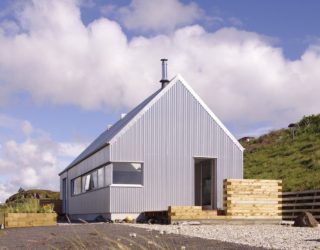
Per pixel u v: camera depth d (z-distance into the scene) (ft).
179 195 77.20
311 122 143.54
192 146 78.59
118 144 75.05
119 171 75.20
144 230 47.14
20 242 37.76
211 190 80.07
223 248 30.66
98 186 83.05
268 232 47.37
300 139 132.87
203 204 84.64
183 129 78.43
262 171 112.78
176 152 77.71
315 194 71.97
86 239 36.60
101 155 79.77
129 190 74.95
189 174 78.07
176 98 78.59
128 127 75.77
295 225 58.90
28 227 57.77
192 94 79.46
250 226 59.21
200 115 79.56
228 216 64.95
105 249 29.30
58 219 99.96
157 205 75.87
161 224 63.82
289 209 76.54
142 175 75.82
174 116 78.18
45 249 32.19
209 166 82.94
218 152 79.77
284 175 102.63
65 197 119.55
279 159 118.93
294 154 119.96
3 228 57.31
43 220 62.18
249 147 146.51
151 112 77.20
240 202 65.72
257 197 66.33
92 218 85.71
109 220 74.02
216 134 79.97
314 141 125.08
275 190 66.95
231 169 80.18
